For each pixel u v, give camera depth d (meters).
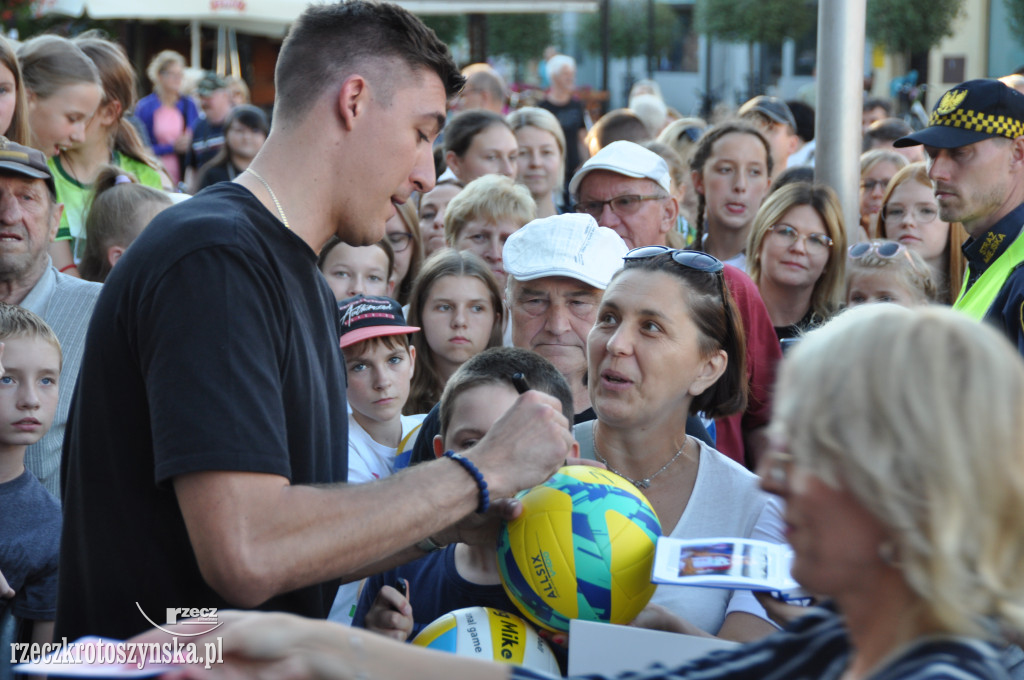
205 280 1.77
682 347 2.41
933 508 1.05
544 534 1.94
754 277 4.74
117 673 1.28
